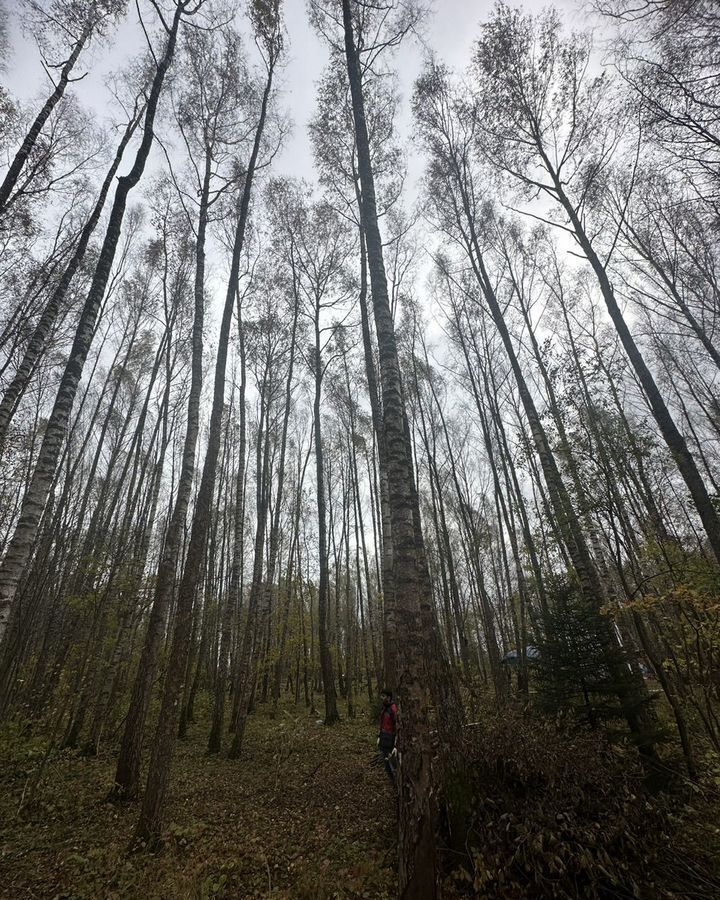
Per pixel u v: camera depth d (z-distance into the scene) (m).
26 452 11.85
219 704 10.49
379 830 5.62
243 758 9.37
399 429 5.23
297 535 20.22
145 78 10.33
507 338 11.36
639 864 4.00
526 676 12.26
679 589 4.28
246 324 16.02
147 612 11.10
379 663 15.52
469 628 27.97
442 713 5.27
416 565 4.48
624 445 6.79
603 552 10.09
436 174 13.09
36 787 6.58
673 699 5.64
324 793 7.07
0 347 10.84
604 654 6.55
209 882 4.43
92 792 6.99
